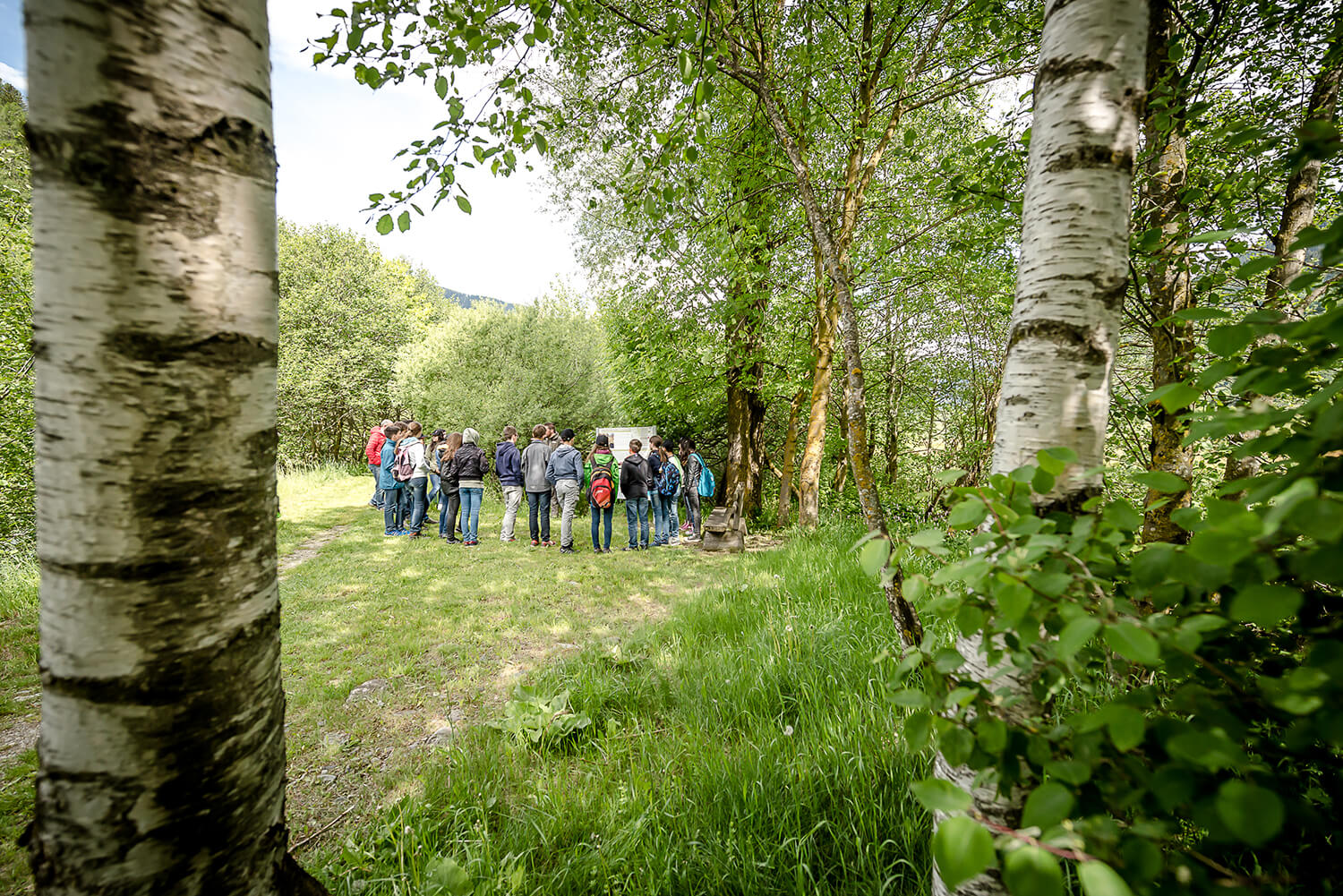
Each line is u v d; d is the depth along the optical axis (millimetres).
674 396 9516
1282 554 615
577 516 11516
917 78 5129
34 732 2977
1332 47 2332
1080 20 1188
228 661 849
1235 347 742
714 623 4133
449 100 2418
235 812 874
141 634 773
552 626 4645
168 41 748
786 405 12969
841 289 2197
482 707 3283
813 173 6156
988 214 3539
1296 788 685
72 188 726
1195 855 657
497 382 15336
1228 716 676
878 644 3127
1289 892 941
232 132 819
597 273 11422
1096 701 1683
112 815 784
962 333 6812
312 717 3174
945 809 634
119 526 760
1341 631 773
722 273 7246
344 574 6246
